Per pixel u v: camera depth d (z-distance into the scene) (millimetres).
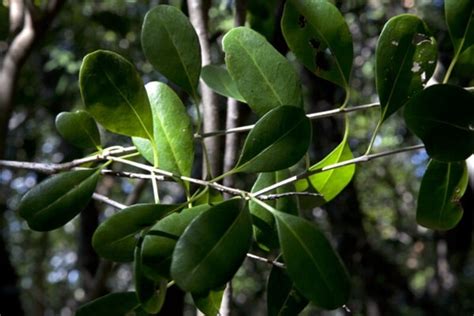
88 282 2574
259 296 3895
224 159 1143
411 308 3537
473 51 824
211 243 728
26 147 2486
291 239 735
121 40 2541
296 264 731
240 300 4570
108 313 816
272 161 771
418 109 779
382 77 794
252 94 805
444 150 783
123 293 819
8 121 1362
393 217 4465
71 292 5250
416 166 4422
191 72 811
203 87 1143
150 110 799
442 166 855
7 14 1292
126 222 773
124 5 2641
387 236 4434
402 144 3418
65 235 5305
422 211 866
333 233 3264
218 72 908
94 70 784
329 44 819
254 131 769
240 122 1136
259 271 3727
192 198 778
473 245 3537
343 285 731
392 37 793
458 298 3613
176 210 779
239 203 744
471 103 777
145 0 2518
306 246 734
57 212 809
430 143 782
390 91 794
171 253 758
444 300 3582
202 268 724
